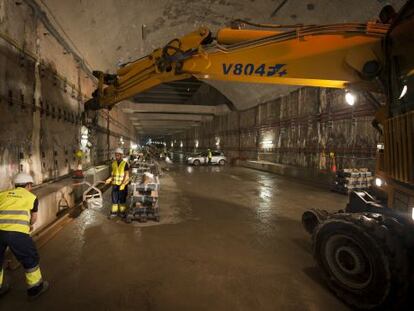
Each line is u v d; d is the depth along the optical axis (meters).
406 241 3.00
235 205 8.84
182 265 4.41
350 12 10.88
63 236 5.74
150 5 12.14
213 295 3.54
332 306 3.34
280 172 17.89
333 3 11.09
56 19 8.09
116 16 11.35
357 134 12.46
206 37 4.81
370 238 3.04
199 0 12.55
